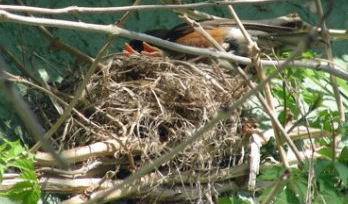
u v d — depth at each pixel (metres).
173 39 9.23
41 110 7.71
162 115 7.31
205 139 7.21
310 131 7.95
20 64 7.95
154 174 7.12
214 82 7.64
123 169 7.29
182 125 7.31
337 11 11.05
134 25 9.86
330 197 7.02
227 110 3.85
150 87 7.52
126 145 7.12
